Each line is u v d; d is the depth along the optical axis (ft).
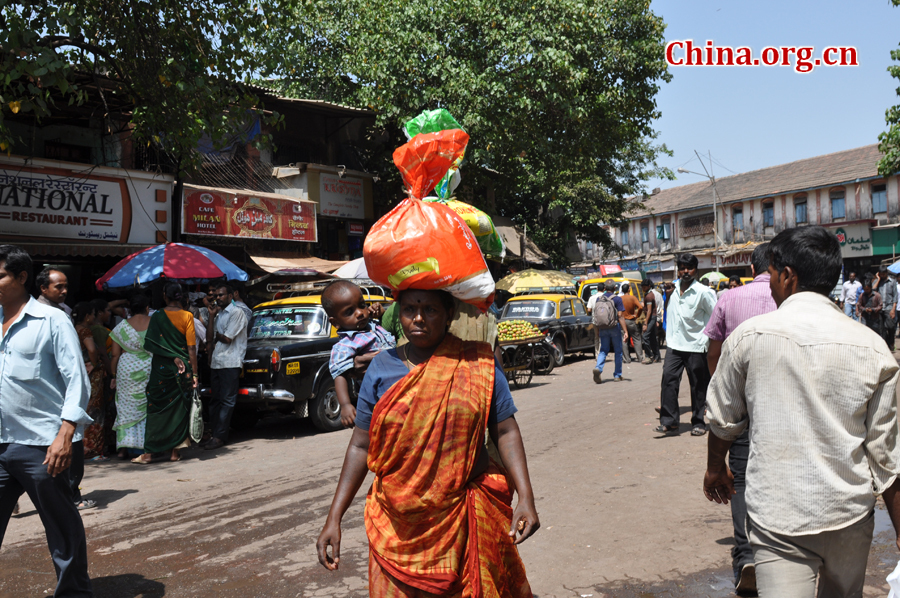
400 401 7.30
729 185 149.38
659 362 52.85
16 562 14.78
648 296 52.90
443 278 7.33
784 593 7.16
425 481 7.21
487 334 7.98
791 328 7.38
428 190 8.32
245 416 31.99
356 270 40.50
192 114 36.86
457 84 54.70
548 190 76.84
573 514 16.53
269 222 52.08
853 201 119.65
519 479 7.70
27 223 38.83
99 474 22.88
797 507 7.07
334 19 63.46
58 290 16.58
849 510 6.95
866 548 7.15
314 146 62.39
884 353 7.07
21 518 18.02
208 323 30.30
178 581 13.35
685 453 21.94
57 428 11.30
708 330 14.69
